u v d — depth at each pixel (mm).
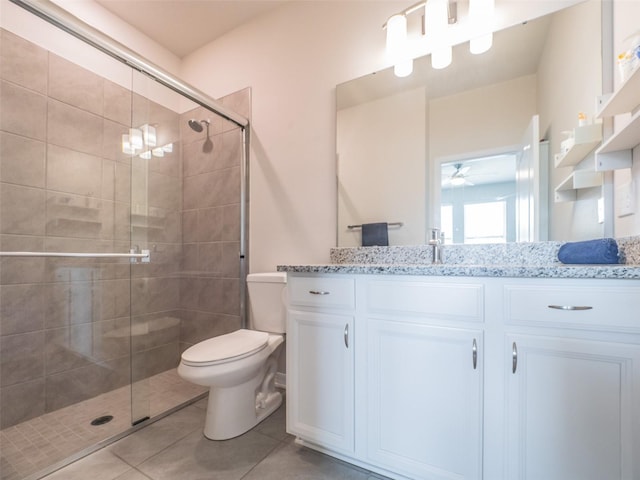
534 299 859
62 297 1688
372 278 1099
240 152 2107
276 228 1994
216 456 1259
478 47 1439
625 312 763
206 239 2234
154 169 2152
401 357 1045
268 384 1656
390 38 1544
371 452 1093
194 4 1979
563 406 827
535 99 1350
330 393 1181
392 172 1641
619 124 1090
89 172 1827
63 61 1735
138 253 2023
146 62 1639
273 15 2027
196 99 1859
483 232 1436
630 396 758
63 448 1314
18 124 1557
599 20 1210
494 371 907
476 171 1456
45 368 1616
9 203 1522
